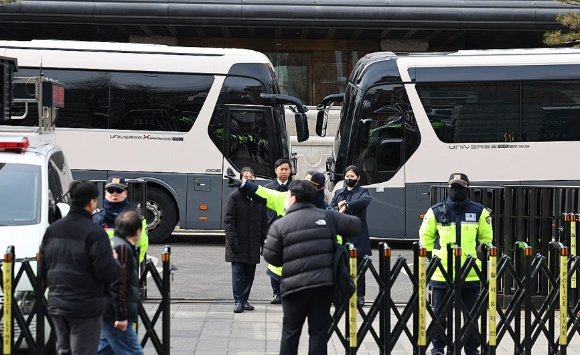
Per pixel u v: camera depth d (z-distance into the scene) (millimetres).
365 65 22688
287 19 30797
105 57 22719
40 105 13641
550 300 11414
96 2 30484
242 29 32938
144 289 15156
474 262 10711
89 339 8516
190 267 19219
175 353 11531
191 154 22609
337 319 10602
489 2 30906
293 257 9516
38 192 12250
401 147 22125
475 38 35500
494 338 10820
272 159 22484
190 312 14336
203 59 22719
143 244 10352
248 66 22703
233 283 14297
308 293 9500
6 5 30047
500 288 14969
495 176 22047
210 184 22609
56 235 8516
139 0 30688
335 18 30906
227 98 22609
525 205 14758
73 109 22688
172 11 30625
